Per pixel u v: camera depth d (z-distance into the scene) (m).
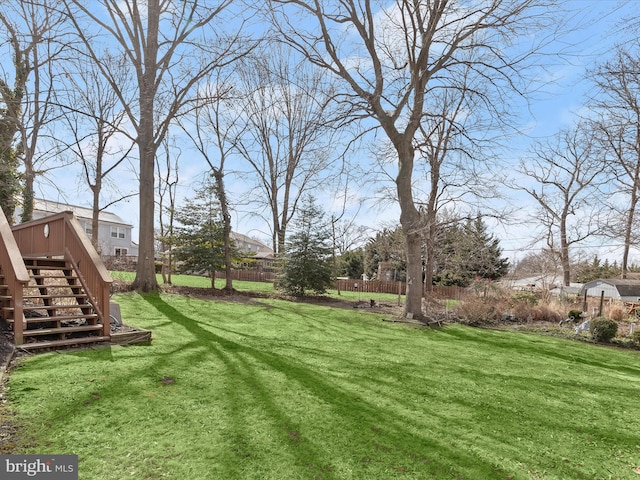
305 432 3.61
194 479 2.74
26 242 8.47
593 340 11.15
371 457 3.23
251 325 9.29
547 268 23.48
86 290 6.45
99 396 4.00
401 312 13.71
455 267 19.58
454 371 6.29
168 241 16.66
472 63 11.51
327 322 10.75
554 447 3.72
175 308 10.62
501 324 13.29
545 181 27.81
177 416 3.74
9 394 3.84
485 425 4.11
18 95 12.90
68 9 11.59
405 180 12.84
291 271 16.78
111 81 12.69
